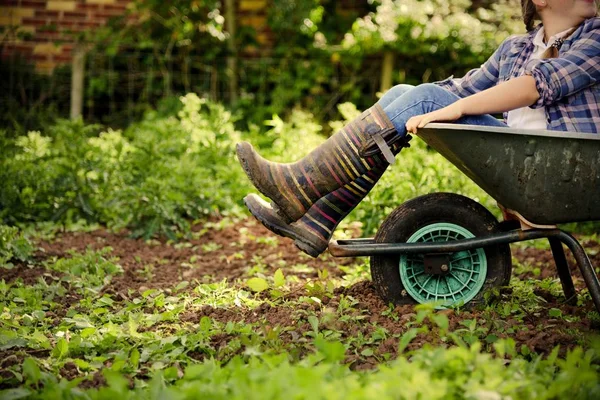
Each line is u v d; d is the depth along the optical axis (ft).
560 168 13.32
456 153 13.51
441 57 36.94
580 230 23.70
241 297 16.12
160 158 24.98
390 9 35.99
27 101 37.01
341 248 14.55
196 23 38.06
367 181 14.42
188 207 23.44
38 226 22.84
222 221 23.34
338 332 13.57
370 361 12.62
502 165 13.42
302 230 14.52
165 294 17.08
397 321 14.35
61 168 23.47
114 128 37.19
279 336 13.56
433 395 9.53
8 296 16.34
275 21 37.93
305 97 37.47
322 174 13.93
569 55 13.52
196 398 10.16
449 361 10.55
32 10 37.99
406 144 14.20
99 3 38.19
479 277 14.89
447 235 14.89
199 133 27.99
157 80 38.24
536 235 14.14
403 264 14.99
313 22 38.11
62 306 16.14
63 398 10.80
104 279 17.93
